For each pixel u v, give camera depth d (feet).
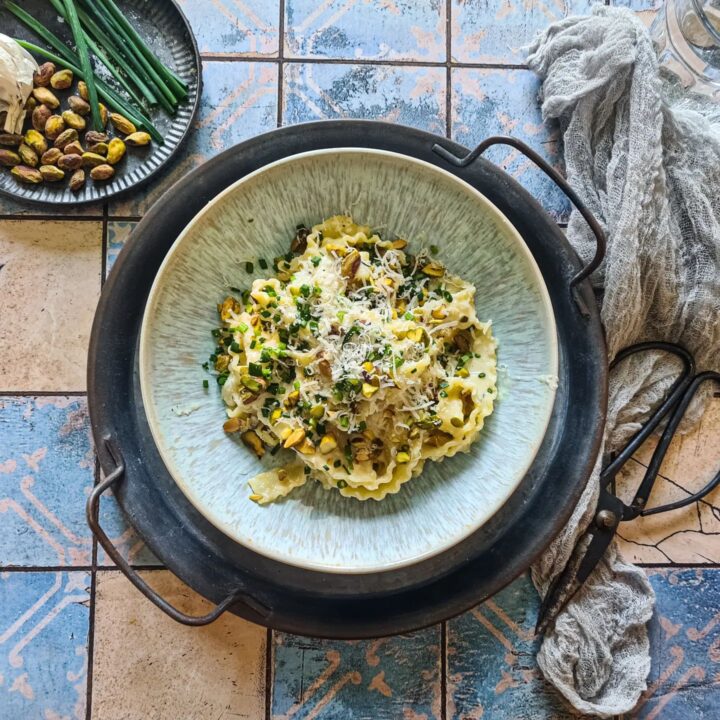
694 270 1.54
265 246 1.41
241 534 1.27
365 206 1.41
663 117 1.53
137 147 1.53
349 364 1.27
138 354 1.40
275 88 1.60
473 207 1.36
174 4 1.52
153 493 1.38
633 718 1.55
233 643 1.52
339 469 1.33
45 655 1.50
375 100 1.61
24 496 1.52
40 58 1.54
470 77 1.62
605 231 1.53
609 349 1.52
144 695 1.50
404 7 1.62
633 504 1.52
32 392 1.53
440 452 1.36
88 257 1.55
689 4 1.47
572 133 1.56
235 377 1.34
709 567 1.58
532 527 1.40
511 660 1.54
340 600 1.40
